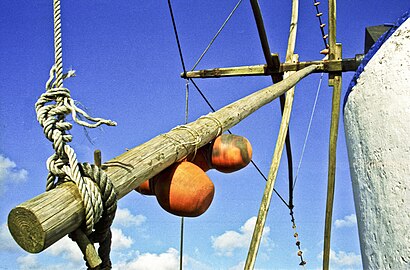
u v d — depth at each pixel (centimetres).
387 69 316
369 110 323
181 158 297
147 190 300
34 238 193
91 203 204
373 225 304
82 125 212
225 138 353
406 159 281
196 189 283
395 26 336
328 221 683
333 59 702
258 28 668
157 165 268
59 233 196
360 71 350
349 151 354
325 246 678
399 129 291
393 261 279
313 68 691
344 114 367
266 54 704
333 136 693
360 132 333
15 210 193
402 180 280
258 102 465
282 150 580
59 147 210
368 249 309
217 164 351
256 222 511
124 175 243
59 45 220
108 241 224
